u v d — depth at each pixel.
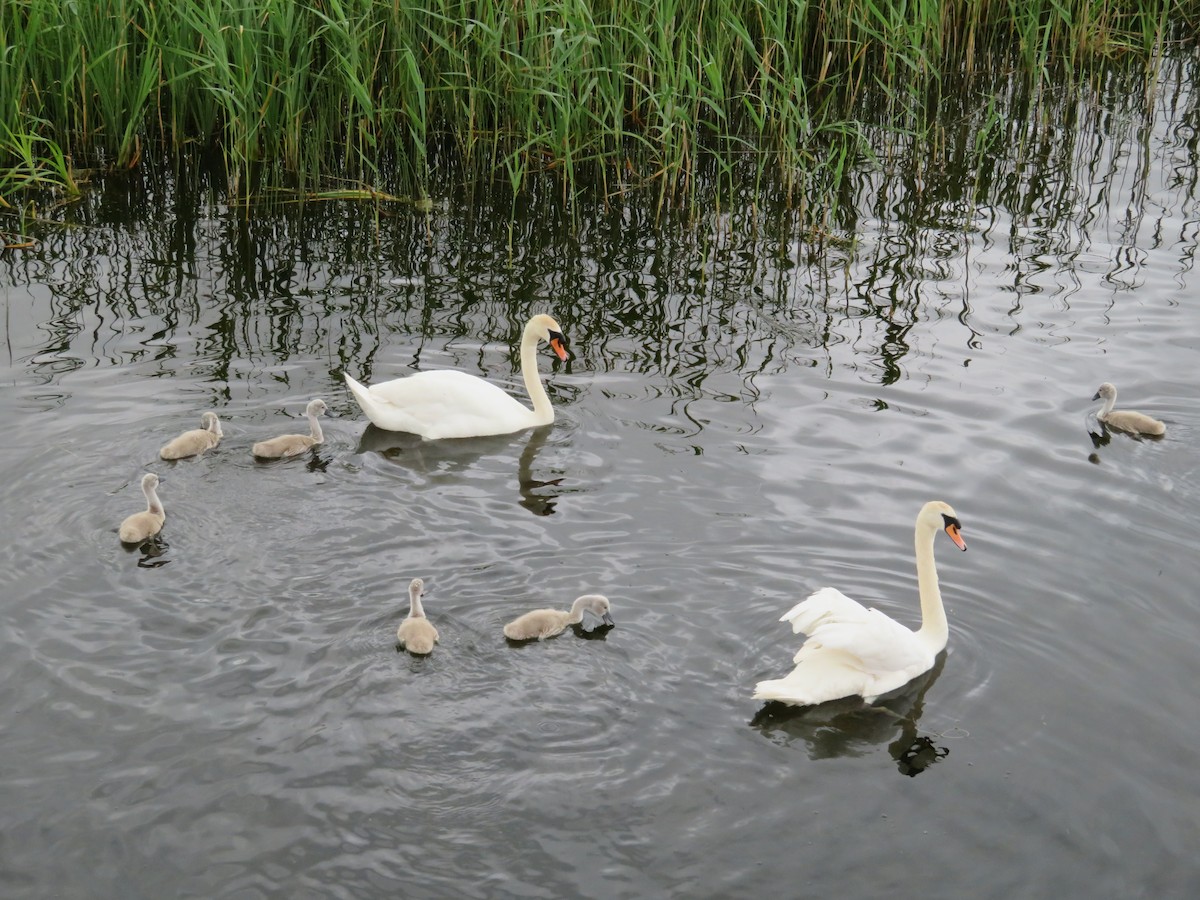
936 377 15.00
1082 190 21.72
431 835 7.99
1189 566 11.27
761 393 14.54
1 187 19.95
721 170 22.31
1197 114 25.41
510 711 9.14
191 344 15.44
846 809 8.37
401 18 20.80
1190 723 9.31
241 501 11.92
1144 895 7.76
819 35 25.14
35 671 9.34
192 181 21.08
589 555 11.21
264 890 7.55
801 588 10.80
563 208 20.58
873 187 21.86
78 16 19.95
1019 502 12.29
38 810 8.07
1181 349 15.83
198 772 8.43
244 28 19.66
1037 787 8.62
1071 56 26.94
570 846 7.95
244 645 9.76
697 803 8.36
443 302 17.06
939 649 10.08
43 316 16.08
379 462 12.89
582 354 15.59
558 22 20.59
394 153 22.03
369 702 9.17
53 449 12.62
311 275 17.83
